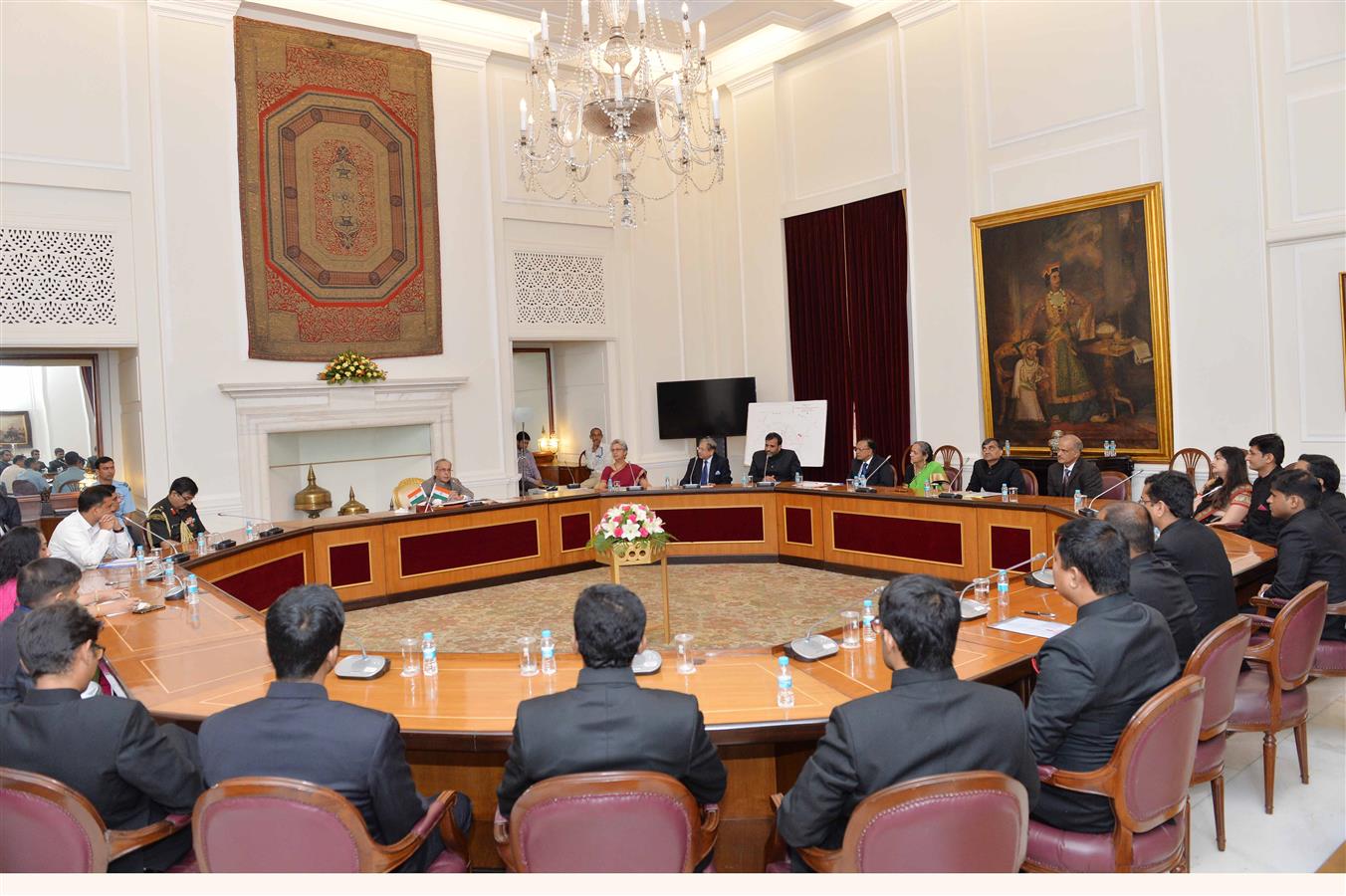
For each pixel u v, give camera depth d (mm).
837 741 1832
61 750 1967
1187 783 2230
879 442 9164
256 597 5680
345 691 2754
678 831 1778
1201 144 6707
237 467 7738
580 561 7750
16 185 6812
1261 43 6441
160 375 7410
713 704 2506
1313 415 6348
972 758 1801
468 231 9070
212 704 2613
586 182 9891
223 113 7668
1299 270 6371
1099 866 2172
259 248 7824
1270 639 3074
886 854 1677
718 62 10352
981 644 2939
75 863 1856
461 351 9031
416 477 9172
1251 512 5129
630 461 10273
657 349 10461
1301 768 3320
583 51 5777
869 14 8727
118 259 7230
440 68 8859
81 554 4922
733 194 10477
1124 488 7141
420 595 6902
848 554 7219
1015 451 8016
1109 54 7215
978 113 8125
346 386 8211
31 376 7535
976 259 8164
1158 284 6957
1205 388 6793
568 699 1956
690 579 7289
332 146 8195
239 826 1766
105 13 7121
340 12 8211
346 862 1784
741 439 10750
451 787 2619
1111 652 2197
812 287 9680
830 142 9406
